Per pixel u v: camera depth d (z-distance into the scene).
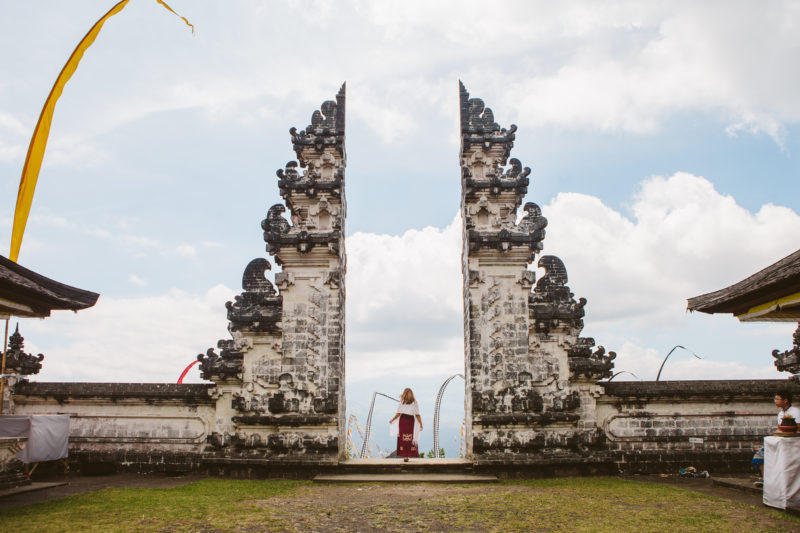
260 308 17.47
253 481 15.38
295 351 17.05
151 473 16.66
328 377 16.86
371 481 14.99
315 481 14.97
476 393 16.73
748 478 14.75
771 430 16.86
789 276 9.97
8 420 13.80
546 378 16.97
